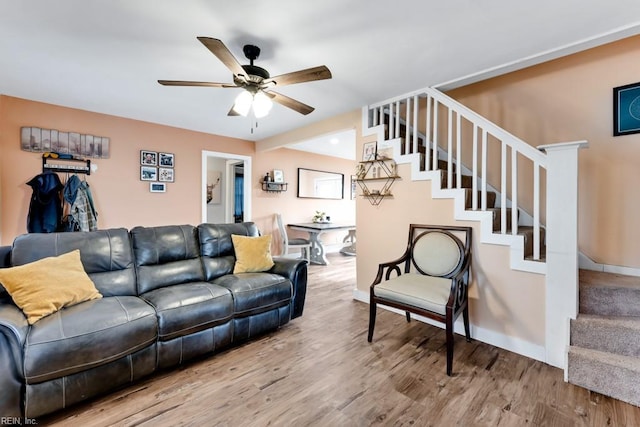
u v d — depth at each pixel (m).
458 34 2.05
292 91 3.07
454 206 2.70
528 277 2.26
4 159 3.27
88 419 1.58
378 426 1.54
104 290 2.13
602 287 2.07
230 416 1.61
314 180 6.72
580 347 1.97
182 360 2.07
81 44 2.19
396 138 3.19
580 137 2.60
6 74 2.71
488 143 3.19
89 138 3.78
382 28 1.98
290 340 2.53
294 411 1.65
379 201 3.36
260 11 1.81
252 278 2.62
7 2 1.71
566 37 2.08
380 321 2.95
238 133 4.97
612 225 2.47
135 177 4.18
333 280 4.55
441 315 2.07
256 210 5.67
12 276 1.70
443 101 2.79
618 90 2.42
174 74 2.70
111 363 1.73
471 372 2.04
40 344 1.50
